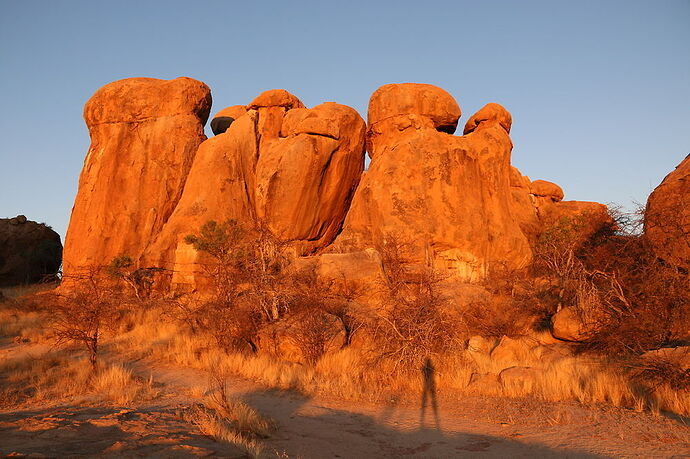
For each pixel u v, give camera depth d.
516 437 6.82
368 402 9.14
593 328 12.20
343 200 26.06
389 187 22.30
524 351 12.53
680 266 12.33
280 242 16.14
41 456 4.36
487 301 16.50
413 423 7.76
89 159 27.89
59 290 24.73
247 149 26.31
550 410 8.02
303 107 29.58
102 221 26.06
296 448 6.32
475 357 12.03
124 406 7.88
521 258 22.69
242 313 14.07
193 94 28.42
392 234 21.17
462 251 21.62
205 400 8.49
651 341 11.02
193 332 15.69
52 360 12.72
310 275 16.12
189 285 22.34
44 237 36.25
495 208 22.98
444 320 11.41
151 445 5.13
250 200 25.53
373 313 13.50
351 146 25.78
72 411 7.12
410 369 10.48
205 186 24.91
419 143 23.08
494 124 25.70
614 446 6.07
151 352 14.17
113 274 20.91
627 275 12.78
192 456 4.86
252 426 6.87
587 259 15.19
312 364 11.99
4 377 11.24
